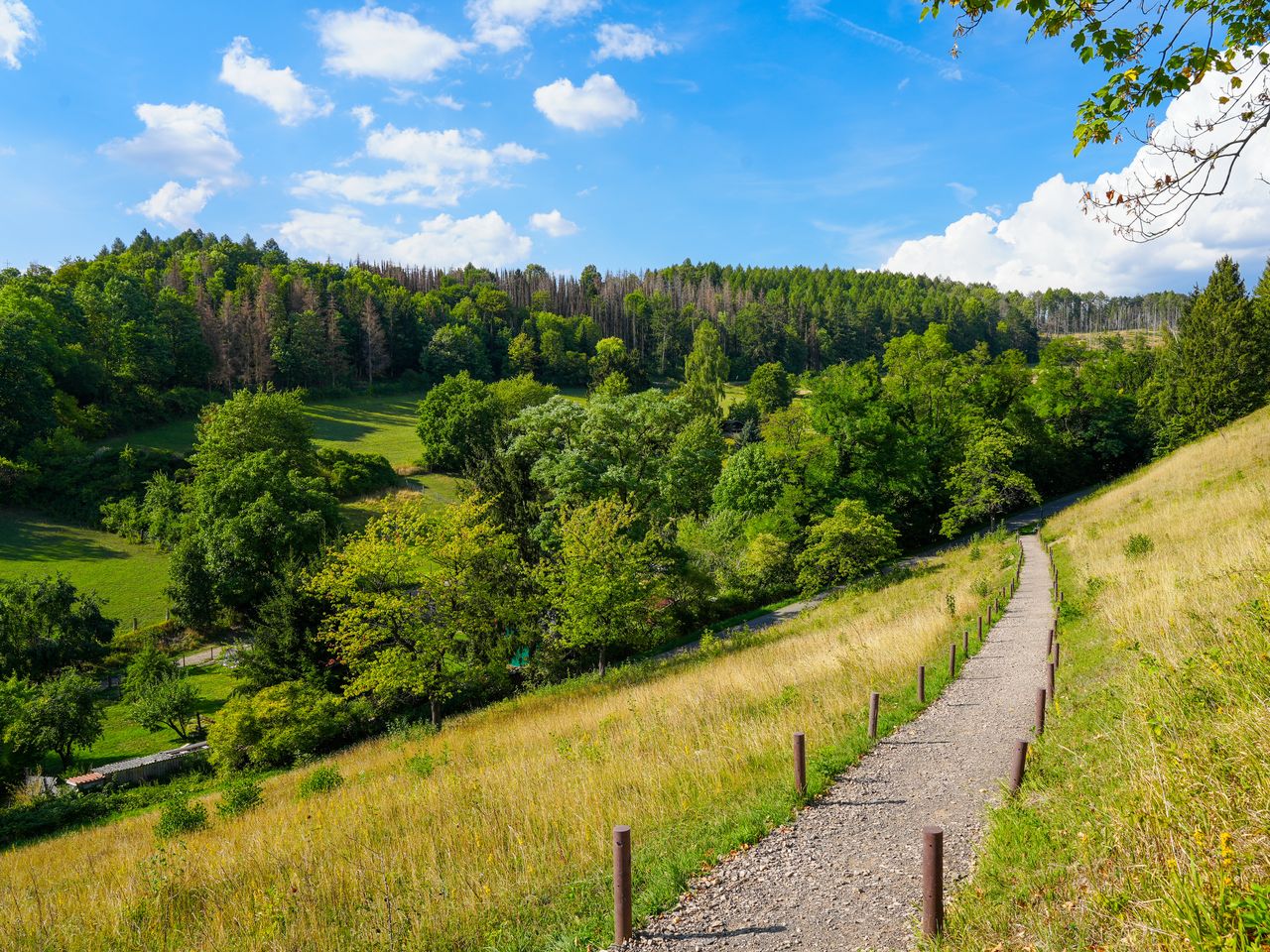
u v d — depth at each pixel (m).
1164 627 10.85
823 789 9.51
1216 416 56.78
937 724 12.23
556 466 43.72
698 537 46.12
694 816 9.20
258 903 8.18
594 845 8.62
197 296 102.75
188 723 34.28
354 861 9.10
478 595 28.11
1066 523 44.06
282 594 31.88
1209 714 6.58
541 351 125.31
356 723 29.09
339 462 67.88
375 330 109.88
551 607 31.80
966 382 66.94
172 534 51.78
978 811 8.38
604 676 28.45
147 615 45.88
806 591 40.59
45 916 8.97
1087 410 72.31
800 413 55.50
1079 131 5.71
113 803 24.44
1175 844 4.57
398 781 15.13
